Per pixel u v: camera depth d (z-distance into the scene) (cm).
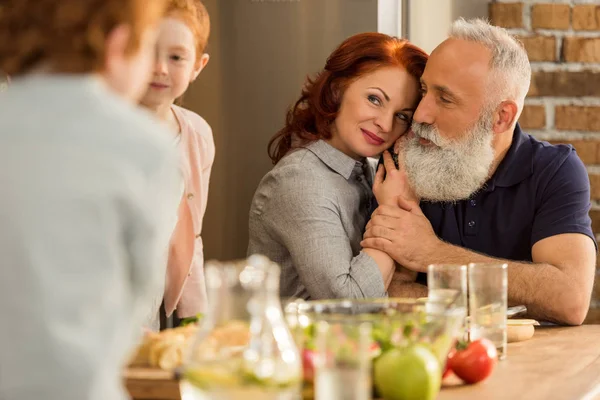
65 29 101
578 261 242
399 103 245
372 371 136
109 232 95
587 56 350
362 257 235
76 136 97
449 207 256
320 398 109
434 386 134
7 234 93
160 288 229
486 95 244
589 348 201
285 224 236
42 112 99
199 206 259
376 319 140
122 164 96
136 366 152
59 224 93
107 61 104
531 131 350
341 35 299
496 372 172
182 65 240
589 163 349
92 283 93
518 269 239
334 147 249
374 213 244
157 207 99
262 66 303
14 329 92
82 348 92
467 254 240
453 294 165
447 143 246
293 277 241
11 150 96
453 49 245
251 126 304
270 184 242
